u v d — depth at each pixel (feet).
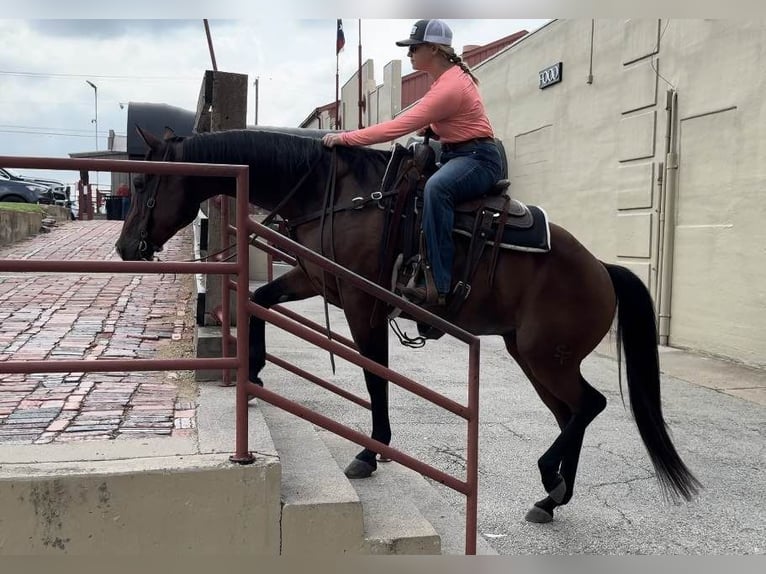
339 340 14.01
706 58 26.84
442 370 24.17
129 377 13.43
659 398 12.07
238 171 8.50
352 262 11.33
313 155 11.73
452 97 11.19
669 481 11.85
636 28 30.53
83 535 8.05
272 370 22.56
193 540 8.38
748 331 25.23
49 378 13.20
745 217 25.20
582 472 14.58
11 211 39.32
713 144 26.68
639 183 30.58
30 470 8.09
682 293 28.60
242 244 8.53
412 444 15.83
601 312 11.67
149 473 8.16
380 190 11.39
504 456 15.26
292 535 8.71
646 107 30.12
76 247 37.83
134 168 8.25
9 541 7.89
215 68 17.44
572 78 35.47
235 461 8.53
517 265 11.35
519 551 10.80
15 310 20.30
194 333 16.75
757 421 18.69
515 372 24.07
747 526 12.02
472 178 11.18
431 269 10.93
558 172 37.04
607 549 11.00
